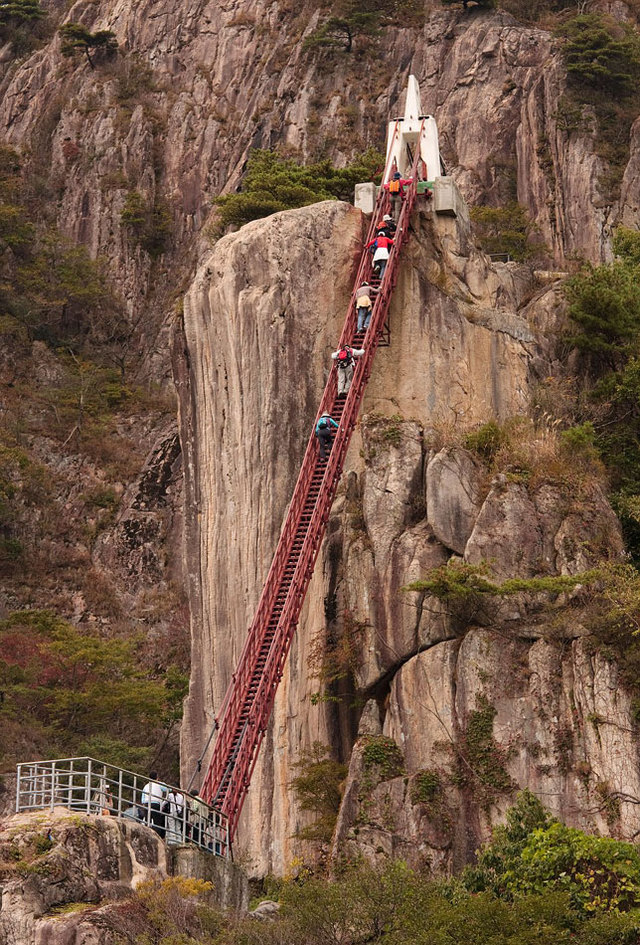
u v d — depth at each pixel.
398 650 91.44
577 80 187.62
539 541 92.56
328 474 86.50
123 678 130.25
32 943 51.81
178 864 58.62
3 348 192.62
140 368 198.75
